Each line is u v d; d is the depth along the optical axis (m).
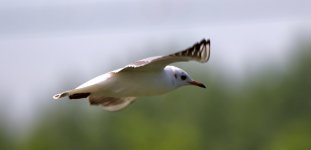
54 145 32.03
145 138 29.97
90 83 14.26
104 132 31.97
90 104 15.89
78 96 14.40
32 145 32.25
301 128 32.41
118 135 31.34
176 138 29.55
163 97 36.72
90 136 32.12
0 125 34.25
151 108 36.38
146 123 31.33
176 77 15.05
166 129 30.80
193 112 37.09
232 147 36.00
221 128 36.88
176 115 36.69
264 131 36.78
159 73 14.56
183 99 37.16
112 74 14.33
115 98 15.91
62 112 33.03
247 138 36.38
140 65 13.48
